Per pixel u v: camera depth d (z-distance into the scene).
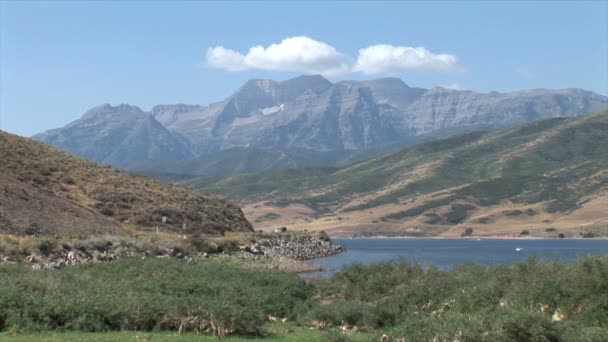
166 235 67.62
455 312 23.69
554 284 23.69
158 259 38.47
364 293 31.11
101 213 76.81
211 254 63.06
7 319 20.69
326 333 21.81
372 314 24.91
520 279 25.56
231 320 21.86
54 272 29.83
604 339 19.45
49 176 80.94
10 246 43.81
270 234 98.81
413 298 27.30
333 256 94.25
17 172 75.62
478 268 29.33
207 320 21.92
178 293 27.33
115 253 51.28
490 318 20.42
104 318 21.67
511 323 19.64
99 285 25.44
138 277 31.55
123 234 67.56
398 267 33.38
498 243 178.12
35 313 21.14
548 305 23.22
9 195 63.28
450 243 180.75
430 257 97.12
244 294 29.30
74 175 85.31
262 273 35.94
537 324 19.69
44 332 20.34
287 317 27.95
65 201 71.81
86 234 62.41
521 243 175.50
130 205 83.25
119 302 22.44
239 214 106.56
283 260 68.50
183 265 36.34
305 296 32.41
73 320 21.23
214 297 26.84
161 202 88.75
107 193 83.62
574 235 197.62
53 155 90.25
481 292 25.27
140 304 22.27
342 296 31.81
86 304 21.78
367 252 114.31
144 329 21.67
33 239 47.59
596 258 24.34
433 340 19.42
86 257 48.06
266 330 22.91
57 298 22.09
